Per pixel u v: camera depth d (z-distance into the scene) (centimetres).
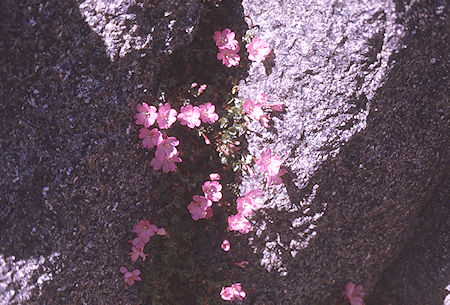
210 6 95
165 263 96
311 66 91
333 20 89
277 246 96
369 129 91
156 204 94
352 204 95
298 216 95
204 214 92
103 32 85
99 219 89
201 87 93
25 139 85
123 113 88
